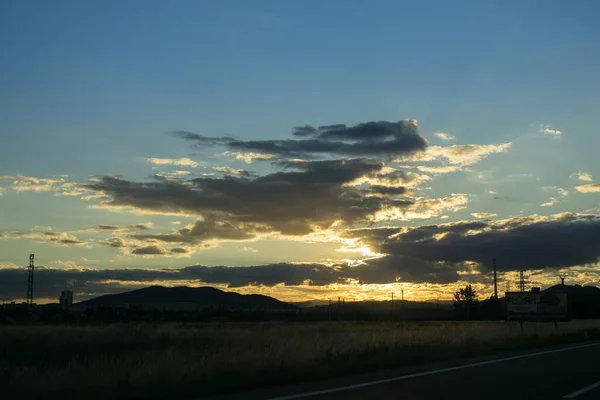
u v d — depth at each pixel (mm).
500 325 70312
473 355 27734
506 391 15688
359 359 23609
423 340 34469
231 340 42469
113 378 17719
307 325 82312
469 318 132750
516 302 67875
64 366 23141
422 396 14547
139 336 47781
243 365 20922
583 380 18344
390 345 29453
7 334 48781
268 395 14516
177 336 48156
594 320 104562
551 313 66500
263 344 35281
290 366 20984
